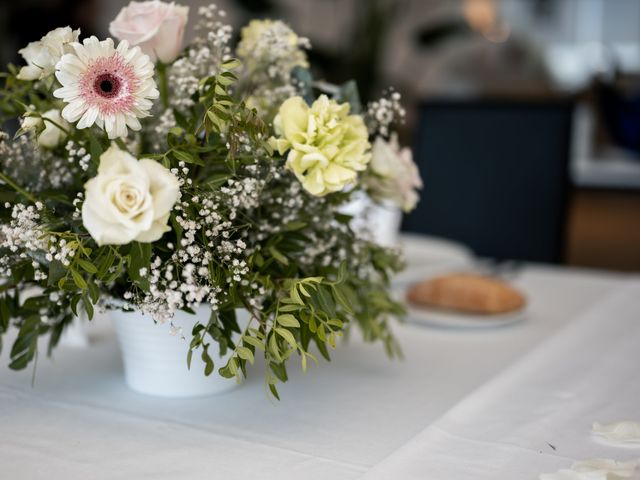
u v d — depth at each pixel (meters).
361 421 0.75
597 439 0.69
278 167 0.74
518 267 1.58
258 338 0.68
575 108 1.85
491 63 3.86
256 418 0.75
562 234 1.82
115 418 0.75
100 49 0.63
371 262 0.87
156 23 0.73
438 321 1.11
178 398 0.80
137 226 0.59
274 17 3.65
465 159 1.91
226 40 0.77
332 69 3.35
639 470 0.61
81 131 0.74
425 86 4.04
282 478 0.62
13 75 0.79
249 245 0.77
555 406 0.77
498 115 1.90
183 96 0.80
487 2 3.83
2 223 0.72
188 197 0.68
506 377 0.86
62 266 0.65
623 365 0.91
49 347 0.83
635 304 1.22
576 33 3.67
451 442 0.68
